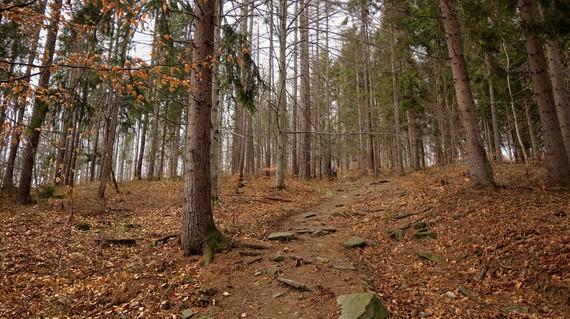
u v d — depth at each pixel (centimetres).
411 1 1515
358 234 852
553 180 922
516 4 1061
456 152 2398
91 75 893
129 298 514
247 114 2781
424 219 865
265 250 707
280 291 529
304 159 2205
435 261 661
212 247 656
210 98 719
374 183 1742
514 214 734
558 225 640
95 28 453
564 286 482
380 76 2425
